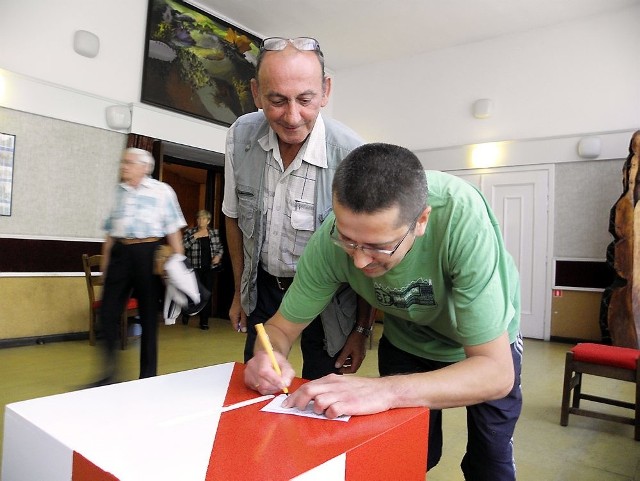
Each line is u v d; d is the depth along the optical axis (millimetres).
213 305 6543
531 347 5543
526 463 2371
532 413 3104
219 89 6078
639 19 5664
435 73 7031
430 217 1092
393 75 7391
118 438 780
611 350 2881
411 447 910
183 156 5625
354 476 775
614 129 5785
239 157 1742
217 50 6035
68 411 892
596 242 5855
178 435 802
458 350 1451
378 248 949
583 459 2438
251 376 1066
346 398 917
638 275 4895
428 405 972
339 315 1672
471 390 992
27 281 4551
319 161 1592
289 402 954
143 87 5289
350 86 7762
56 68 4684
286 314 1285
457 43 6789
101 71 5004
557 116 6145
